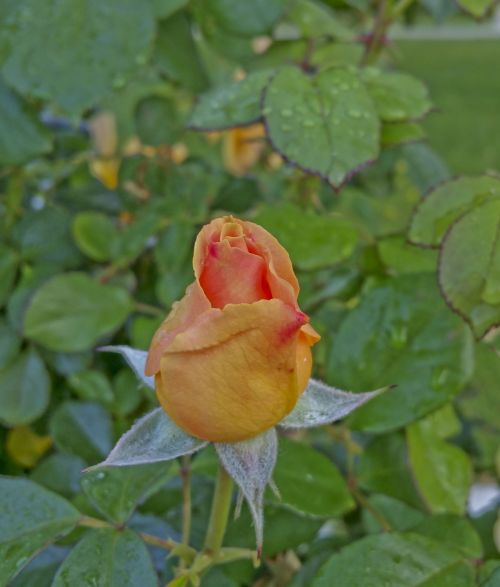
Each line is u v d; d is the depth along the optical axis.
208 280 0.21
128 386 0.36
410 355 0.30
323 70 0.33
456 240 0.28
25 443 0.38
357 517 0.37
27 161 0.36
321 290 0.37
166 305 0.37
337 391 0.24
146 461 0.23
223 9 0.37
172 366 0.21
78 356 0.37
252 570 0.30
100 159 0.47
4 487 0.26
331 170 0.30
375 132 0.31
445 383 0.30
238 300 0.21
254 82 0.33
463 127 1.98
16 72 0.35
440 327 0.30
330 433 0.33
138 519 0.30
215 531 0.26
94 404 0.34
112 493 0.27
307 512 0.29
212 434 0.22
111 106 0.48
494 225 0.28
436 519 0.29
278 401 0.21
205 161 0.47
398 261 0.34
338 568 0.26
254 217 0.34
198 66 0.39
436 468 0.31
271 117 0.31
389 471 0.31
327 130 0.31
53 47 0.35
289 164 0.30
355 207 0.49
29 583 0.29
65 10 0.35
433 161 0.46
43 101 0.37
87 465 0.32
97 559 0.25
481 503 0.60
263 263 0.21
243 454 0.22
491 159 1.84
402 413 0.30
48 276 0.38
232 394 0.21
